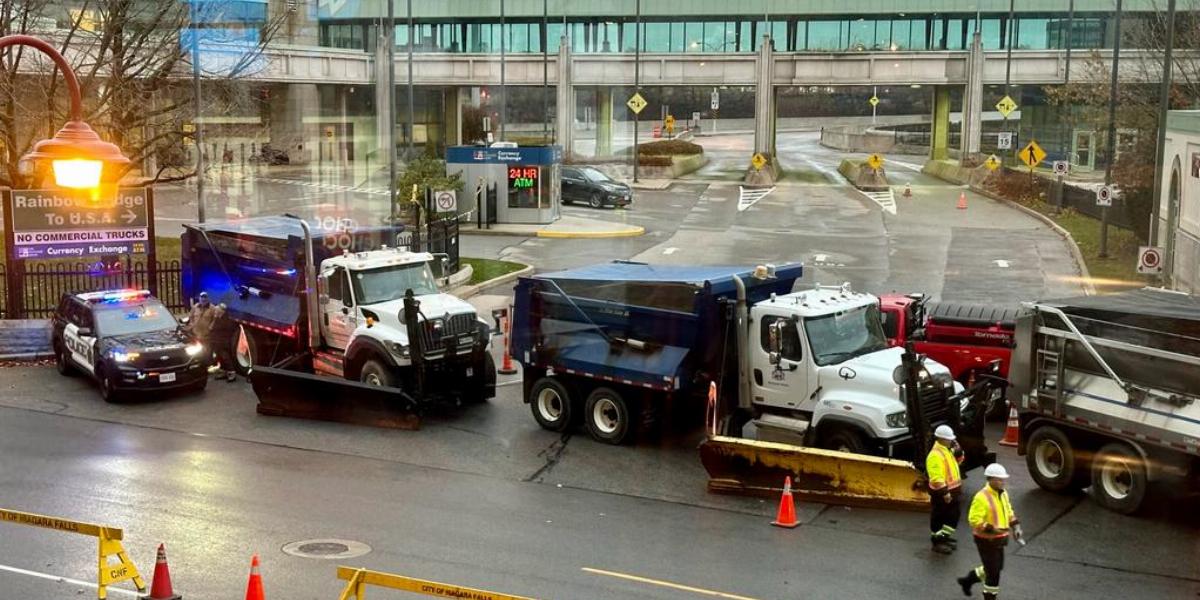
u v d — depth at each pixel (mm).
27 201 26078
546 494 16109
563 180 52844
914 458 15383
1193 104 39031
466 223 45500
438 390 20375
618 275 18594
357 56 69812
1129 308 15141
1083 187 53031
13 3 31703
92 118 31516
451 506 15469
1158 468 14602
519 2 74562
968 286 32062
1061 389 15547
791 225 45750
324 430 19578
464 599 9719
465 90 90000
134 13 32156
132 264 33281
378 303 21000
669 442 18875
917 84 68375
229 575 12672
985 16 70125
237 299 23719
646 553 13602
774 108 72312
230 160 63344
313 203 53156
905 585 12555
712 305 17406
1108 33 67062
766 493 16000
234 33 34562
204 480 16547
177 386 21531
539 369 19484
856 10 71188
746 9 72125
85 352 22141
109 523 14484
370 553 13484
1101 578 12805
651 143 77312
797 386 16938
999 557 11570
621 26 74375
